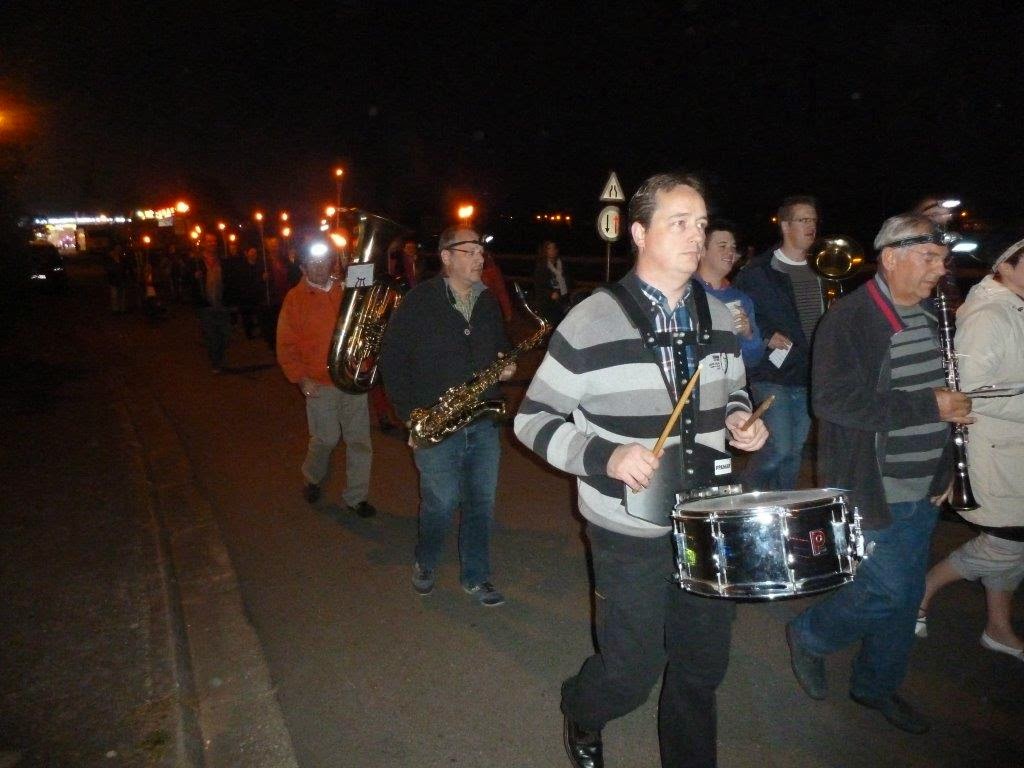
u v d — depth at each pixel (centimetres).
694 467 259
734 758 323
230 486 690
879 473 306
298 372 595
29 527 585
